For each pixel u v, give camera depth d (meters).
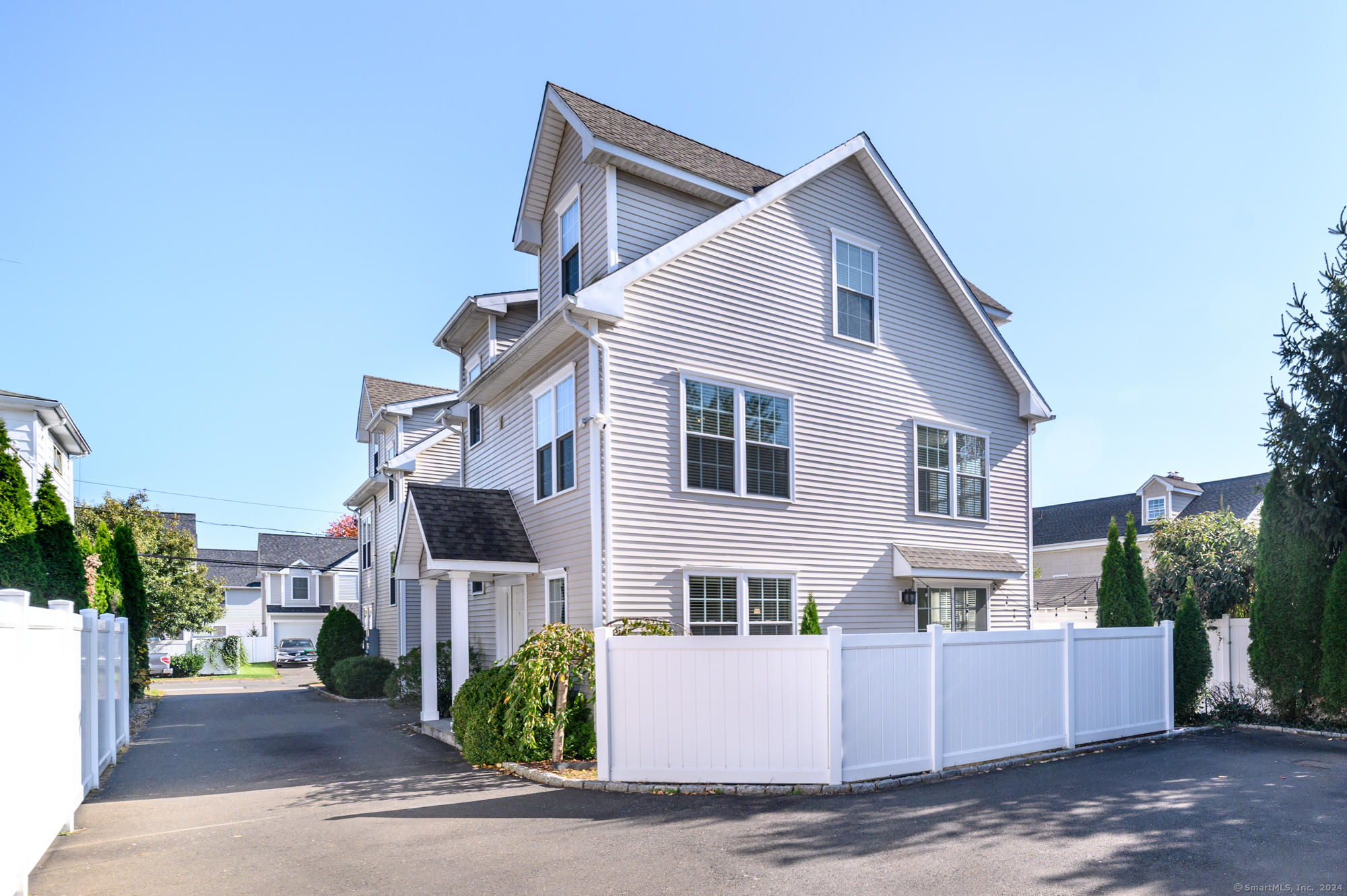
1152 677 12.44
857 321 14.79
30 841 5.98
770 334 13.50
